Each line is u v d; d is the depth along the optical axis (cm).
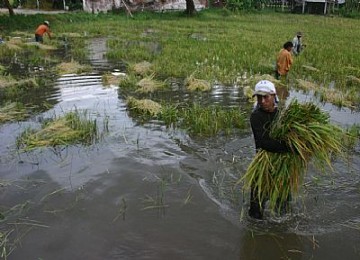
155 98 1004
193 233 470
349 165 638
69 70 1281
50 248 441
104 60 1507
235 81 1190
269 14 4334
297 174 448
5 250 434
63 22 2842
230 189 570
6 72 1265
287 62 1211
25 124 799
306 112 436
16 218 493
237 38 2119
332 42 2095
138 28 2625
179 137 754
